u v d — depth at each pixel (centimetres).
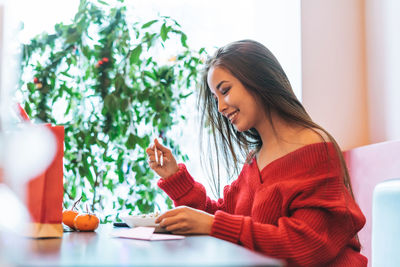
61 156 102
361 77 218
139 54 221
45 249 76
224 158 164
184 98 228
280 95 136
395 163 162
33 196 98
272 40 234
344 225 114
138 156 222
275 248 105
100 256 66
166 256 64
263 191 129
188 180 146
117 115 220
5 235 99
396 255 132
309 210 114
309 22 217
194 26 244
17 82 218
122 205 220
